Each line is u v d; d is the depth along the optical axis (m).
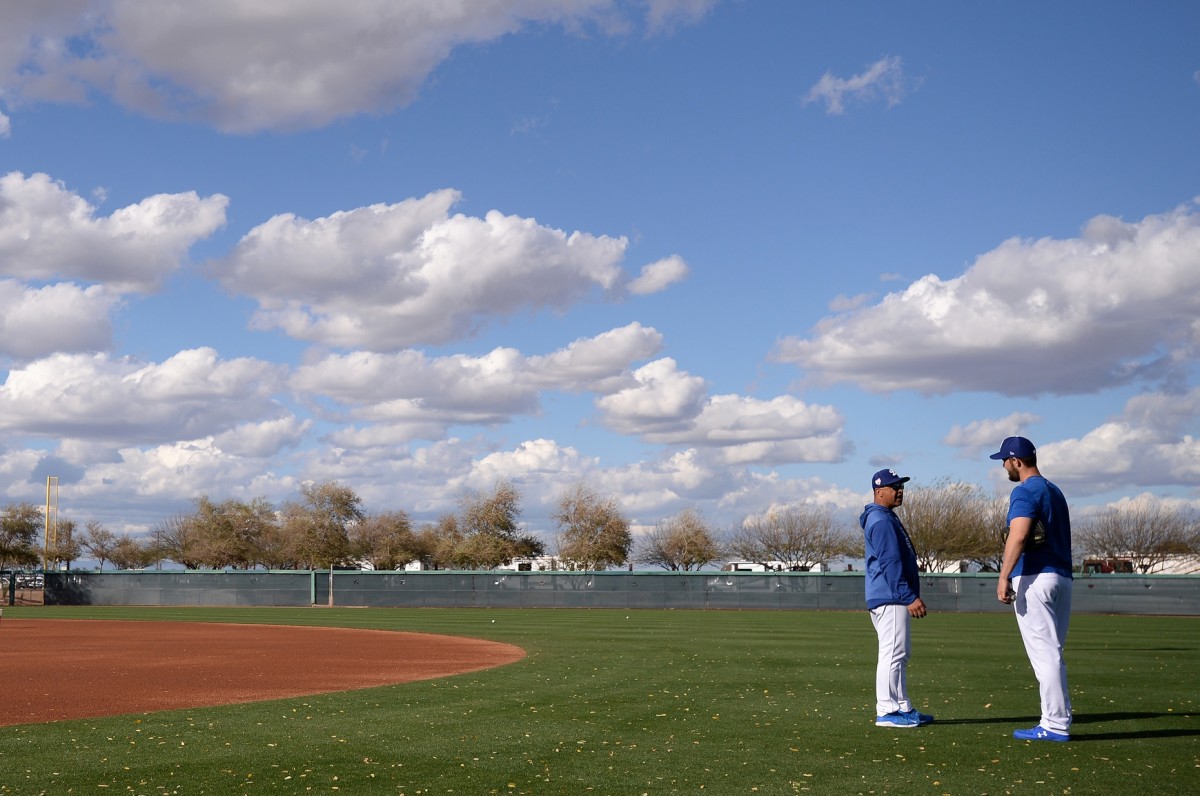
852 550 91.56
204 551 91.50
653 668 16.08
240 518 92.69
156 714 10.98
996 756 7.89
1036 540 8.73
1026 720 9.85
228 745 8.69
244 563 93.31
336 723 10.03
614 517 84.88
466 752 8.25
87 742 8.93
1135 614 42.69
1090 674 14.82
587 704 11.41
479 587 50.19
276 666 17.75
